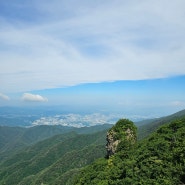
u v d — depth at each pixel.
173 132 49.19
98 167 56.34
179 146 40.50
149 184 35.88
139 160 43.00
